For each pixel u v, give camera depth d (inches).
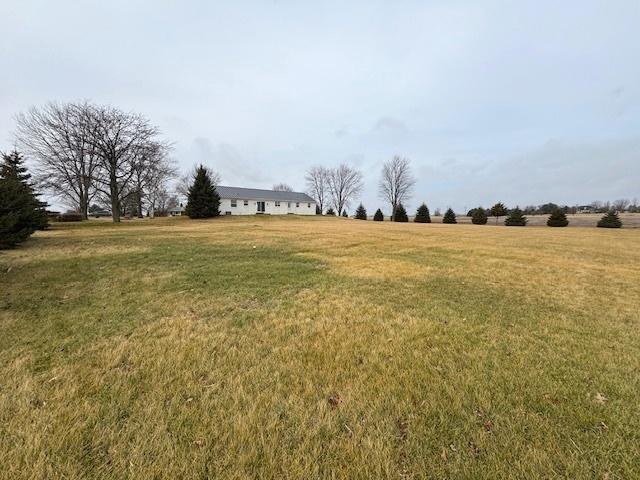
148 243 440.1
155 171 1231.5
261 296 191.0
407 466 67.8
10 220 384.2
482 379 101.3
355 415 83.1
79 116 1075.9
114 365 107.2
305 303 178.2
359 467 67.4
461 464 68.1
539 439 75.2
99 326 141.6
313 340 129.3
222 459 68.9
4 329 136.9
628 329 147.9
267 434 76.2
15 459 67.6
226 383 97.3
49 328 138.7
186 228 804.0
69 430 75.8
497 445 73.2
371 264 298.8
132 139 1154.0
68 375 100.3
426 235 657.6
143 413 82.6
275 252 366.3
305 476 65.4
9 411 82.1
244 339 129.3
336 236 581.9
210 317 154.8
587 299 197.5
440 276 253.4
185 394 91.4
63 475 64.3
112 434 74.9
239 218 1520.7
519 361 114.1
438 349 122.5
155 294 192.7
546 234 794.8
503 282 237.9
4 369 103.3
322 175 2815.0
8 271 254.5
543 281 245.3
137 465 67.0
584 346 128.0
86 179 1139.3
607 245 530.9
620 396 94.0
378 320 152.7
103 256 327.9
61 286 209.6
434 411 85.0
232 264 288.7
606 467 67.5
